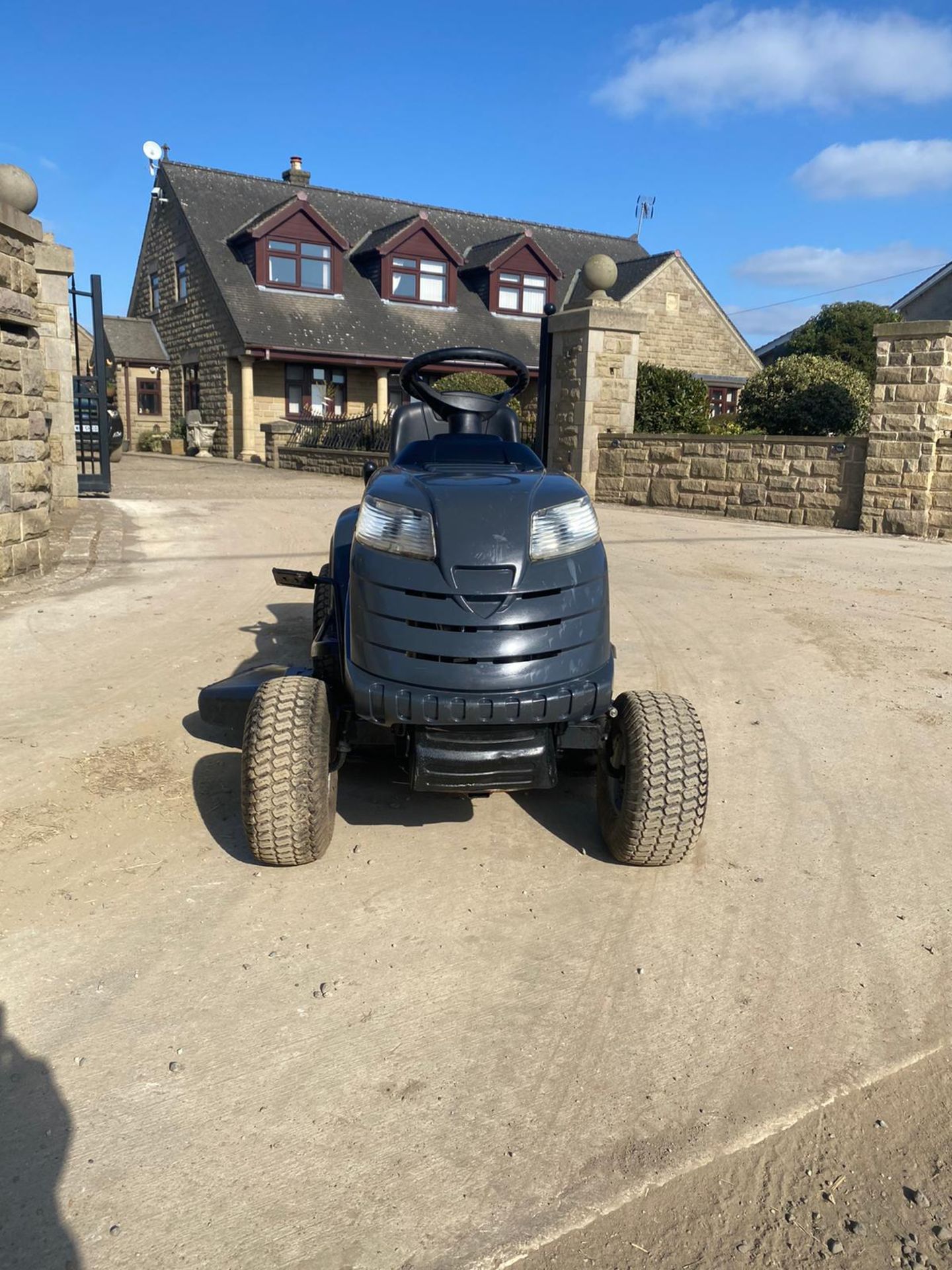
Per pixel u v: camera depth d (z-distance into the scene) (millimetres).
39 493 8609
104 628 6910
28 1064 2473
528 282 30766
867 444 12758
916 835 3941
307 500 14938
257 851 3379
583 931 3178
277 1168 2174
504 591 3232
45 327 12359
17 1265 1902
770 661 6434
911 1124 2377
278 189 31016
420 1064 2523
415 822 3959
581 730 3432
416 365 4609
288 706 3338
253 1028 2646
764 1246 2033
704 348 31125
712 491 14625
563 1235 2035
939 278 29797
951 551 11383
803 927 3234
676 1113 2383
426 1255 1971
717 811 4141
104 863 3541
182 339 30469
